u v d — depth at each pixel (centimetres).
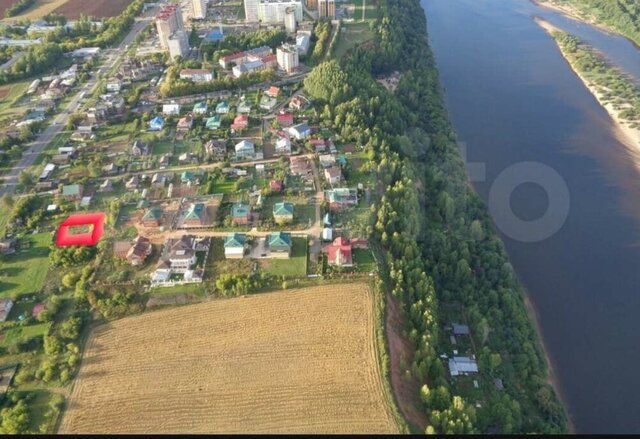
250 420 13812
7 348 15500
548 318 19638
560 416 15850
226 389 14500
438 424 14112
